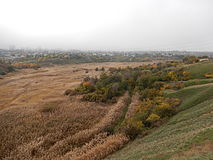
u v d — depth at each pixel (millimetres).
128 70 82188
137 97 49719
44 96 54781
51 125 33938
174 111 32062
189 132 18125
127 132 28328
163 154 14352
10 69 103938
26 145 27062
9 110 41312
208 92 34062
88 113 39906
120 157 19750
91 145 26672
